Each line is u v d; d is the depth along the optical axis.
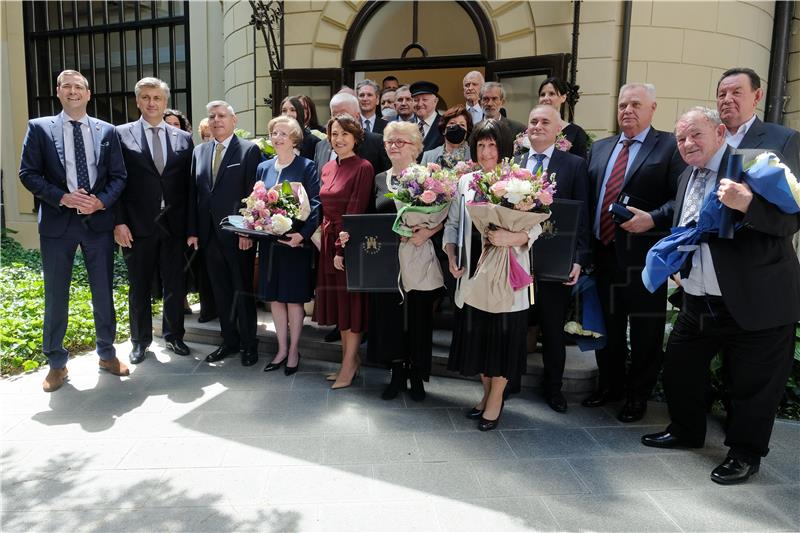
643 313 3.05
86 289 5.76
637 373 3.13
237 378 3.72
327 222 3.44
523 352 2.93
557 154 3.15
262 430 2.95
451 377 3.76
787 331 2.47
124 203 3.82
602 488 2.42
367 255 3.11
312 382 3.66
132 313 4.00
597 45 5.27
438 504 2.28
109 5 9.09
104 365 3.76
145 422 3.03
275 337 4.21
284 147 3.63
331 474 2.51
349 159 3.40
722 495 2.38
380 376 3.81
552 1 5.34
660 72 5.34
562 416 3.20
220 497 2.32
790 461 2.69
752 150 2.36
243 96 6.87
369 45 6.14
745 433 2.49
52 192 3.34
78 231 3.48
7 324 4.29
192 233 4.01
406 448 2.77
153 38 8.74
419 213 2.88
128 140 3.77
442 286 3.19
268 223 3.40
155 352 4.27
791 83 6.05
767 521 2.19
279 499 2.31
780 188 2.17
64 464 2.58
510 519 2.18
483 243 2.80
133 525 2.13
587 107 5.37
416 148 3.17
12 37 9.77
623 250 3.04
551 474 2.54
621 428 3.05
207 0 8.02
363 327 3.42
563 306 3.22
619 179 3.14
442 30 5.92
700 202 2.60
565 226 2.90
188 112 8.52
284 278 3.67
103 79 9.35
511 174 2.63
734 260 2.43
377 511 2.23
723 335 2.56
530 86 5.46
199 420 3.06
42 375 3.75
